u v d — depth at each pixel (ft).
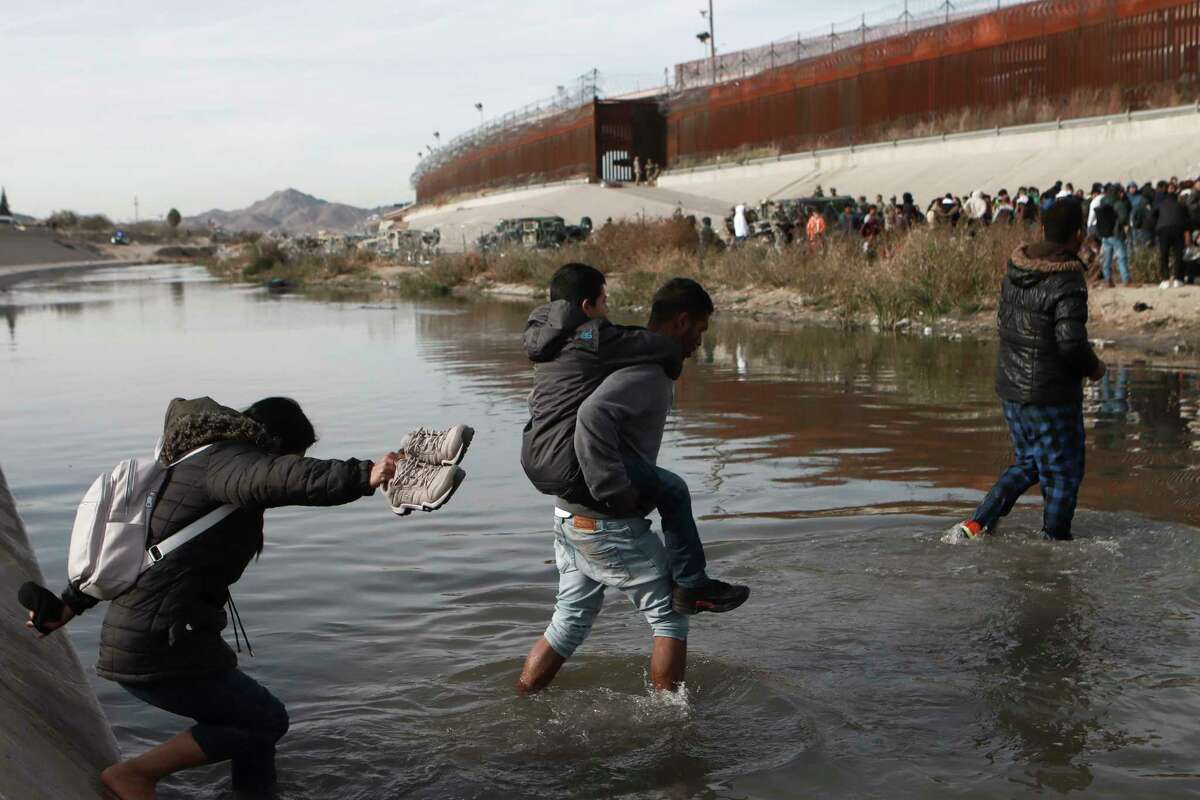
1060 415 20.84
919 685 15.26
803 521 23.61
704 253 98.53
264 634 17.74
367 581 20.42
